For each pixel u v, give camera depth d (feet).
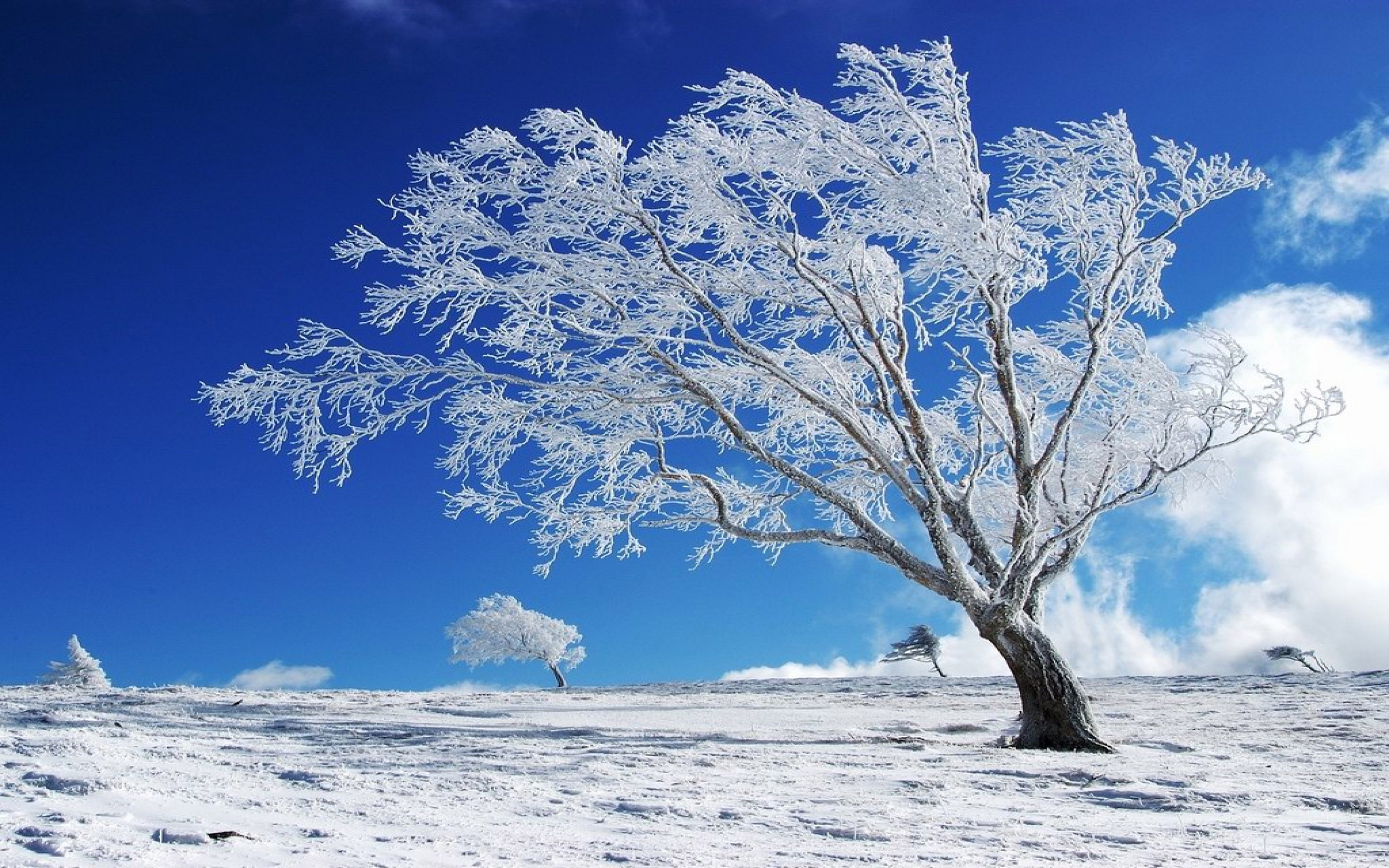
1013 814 21.81
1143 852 16.99
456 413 45.91
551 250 46.29
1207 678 71.87
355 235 44.73
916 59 47.26
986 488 54.19
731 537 47.73
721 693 69.46
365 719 44.96
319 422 44.91
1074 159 47.19
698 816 20.16
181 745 29.32
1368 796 24.81
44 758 22.71
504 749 32.73
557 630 124.98
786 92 46.39
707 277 48.55
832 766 30.94
